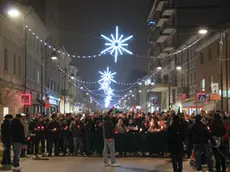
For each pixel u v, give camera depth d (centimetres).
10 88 3359
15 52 3600
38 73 4775
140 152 2122
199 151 1374
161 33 5959
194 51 4719
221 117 1582
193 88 4716
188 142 1931
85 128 2128
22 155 2012
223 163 1432
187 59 5009
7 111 3209
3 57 3166
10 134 1642
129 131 2156
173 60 5850
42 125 2119
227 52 3478
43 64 5088
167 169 1543
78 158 1981
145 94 8919
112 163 1641
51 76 5781
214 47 3850
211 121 1603
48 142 2106
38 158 1938
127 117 2431
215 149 1441
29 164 1722
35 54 4566
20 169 1529
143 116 2419
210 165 1389
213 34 3747
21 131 1540
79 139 2120
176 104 5078
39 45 4841
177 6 5391
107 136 1645
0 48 3059
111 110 2238
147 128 2198
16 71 3628
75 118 2150
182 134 1288
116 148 2080
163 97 6962
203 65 4238
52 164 1719
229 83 3456
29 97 2920
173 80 5888
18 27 3681
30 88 4250
